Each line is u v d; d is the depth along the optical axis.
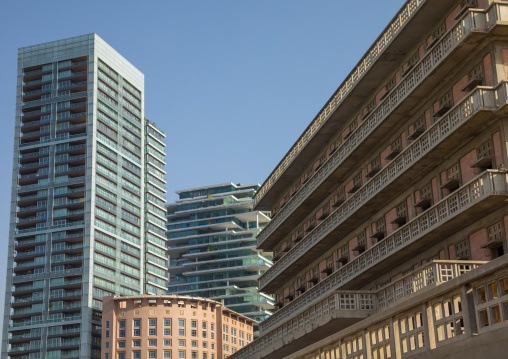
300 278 65.12
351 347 27.19
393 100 45.06
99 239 181.62
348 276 50.44
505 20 35.72
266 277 70.38
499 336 18.75
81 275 175.62
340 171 54.75
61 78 194.38
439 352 21.20
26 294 177.62
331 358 29.03
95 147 187.88
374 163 51.12
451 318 20.95
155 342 170.25
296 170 65.50
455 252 39.81
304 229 64.88
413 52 45.72
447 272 34.09
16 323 175.38
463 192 36.75
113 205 190.38
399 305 23.53
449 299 21.19
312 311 46.78
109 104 197.38
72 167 186.50
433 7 41.59
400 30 44.00
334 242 57.00
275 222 68.94
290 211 64.19
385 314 24.36
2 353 173.00
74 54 195.88
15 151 190.62
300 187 65.56
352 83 51.56
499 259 18.77
